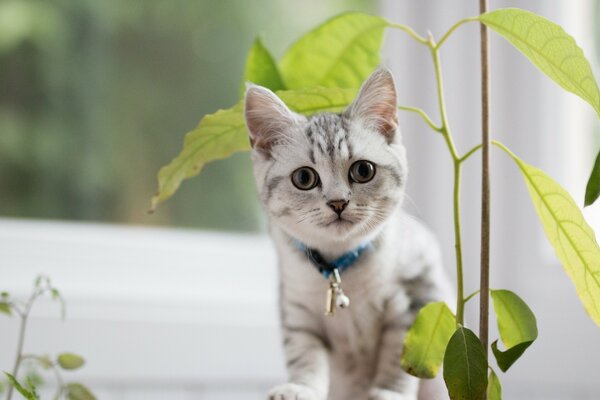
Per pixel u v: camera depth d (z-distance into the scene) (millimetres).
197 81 942
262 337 876
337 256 712
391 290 721
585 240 627
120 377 838
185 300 877
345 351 750
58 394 686
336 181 690
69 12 912
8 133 895
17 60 899
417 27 943
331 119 712
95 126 916
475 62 921
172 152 933
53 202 902
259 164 718
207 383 864
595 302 639
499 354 600
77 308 840
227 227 947
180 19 940
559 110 910
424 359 636
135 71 928
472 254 915
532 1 892
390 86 705
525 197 903
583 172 915
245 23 955
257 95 685
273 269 935
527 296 894
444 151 932
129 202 921
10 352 812
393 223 724
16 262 860
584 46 905
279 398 670
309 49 723
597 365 871
